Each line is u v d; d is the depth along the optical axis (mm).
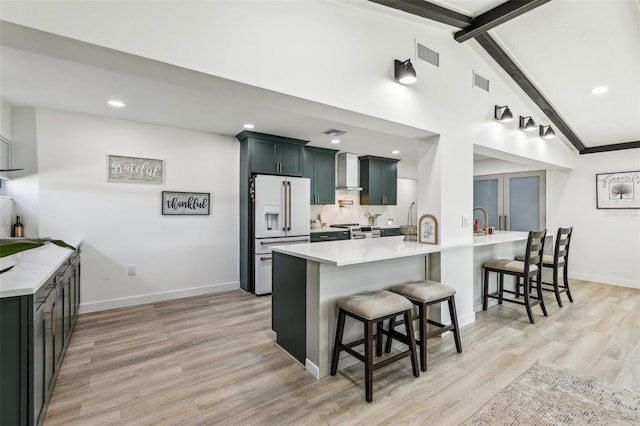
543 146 4531
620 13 2545
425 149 3086
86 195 3508
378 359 2482
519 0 2393
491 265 3643
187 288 4184
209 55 1641
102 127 3584
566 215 5465
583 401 1909
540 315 3508
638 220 4754
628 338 2848
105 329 3039
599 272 5117
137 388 2057
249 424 1724
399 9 2322
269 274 4316
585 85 3549
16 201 3164
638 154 4750
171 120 3729
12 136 3148
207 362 2414
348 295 2352
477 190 6668
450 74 3008
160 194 3969
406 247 2811
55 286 1975
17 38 1305
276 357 2502
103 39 1368
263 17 1829
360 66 2283
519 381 2131
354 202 6504
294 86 1946
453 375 2215
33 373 1455
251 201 4332
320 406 1874
